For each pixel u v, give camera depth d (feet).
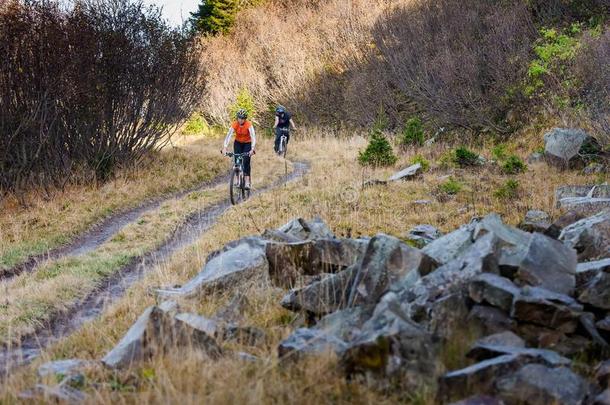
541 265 15.56
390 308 13.88
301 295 17.74
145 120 56.85
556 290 15.15
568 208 30.12
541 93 60.90
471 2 82.74
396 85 86.12
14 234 36.55
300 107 106.22
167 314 15.84
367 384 12.76
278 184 50.52
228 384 13.00
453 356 13.56
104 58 51.65
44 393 13.46
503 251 16.20
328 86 104.58
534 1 73.46
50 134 47.44
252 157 67.00
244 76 116.16
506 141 60.75
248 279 20.40
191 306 18.92
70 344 18.57
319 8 131.34
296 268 20.72
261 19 136.05
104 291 25.39
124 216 42.32
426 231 28.71
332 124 99.35
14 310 22.30
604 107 49.80
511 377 11.82
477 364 12.51
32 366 16.39
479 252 15.87
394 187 41.16
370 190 40.45
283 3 145.48
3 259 31.73
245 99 108.99
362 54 101.76
